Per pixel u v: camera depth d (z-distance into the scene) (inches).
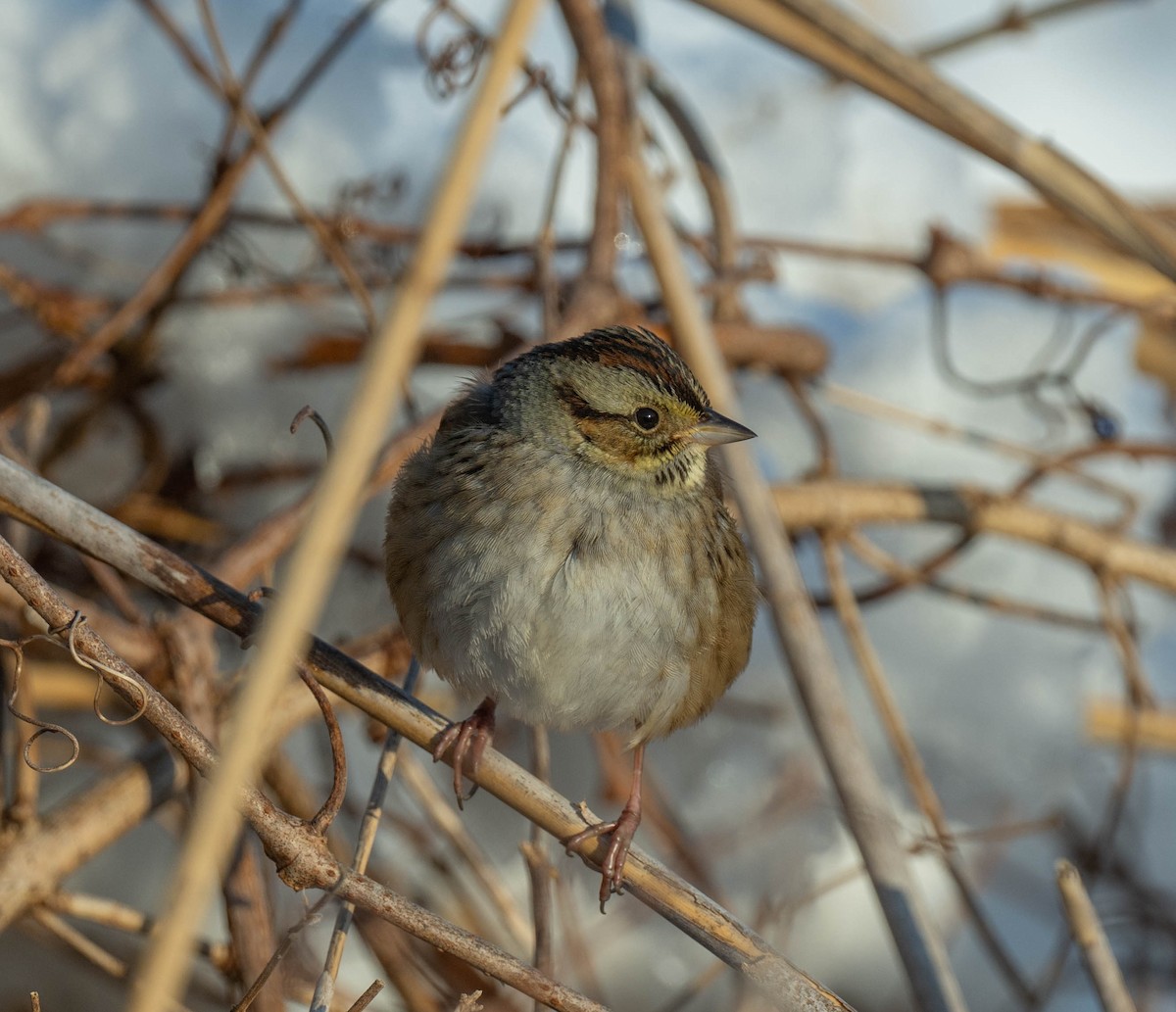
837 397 404.8
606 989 379.9
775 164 483.5
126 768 271.9
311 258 410.6
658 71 399.5
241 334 406.9
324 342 407.5
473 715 254.4
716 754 418.0
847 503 370.3
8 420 351.6
